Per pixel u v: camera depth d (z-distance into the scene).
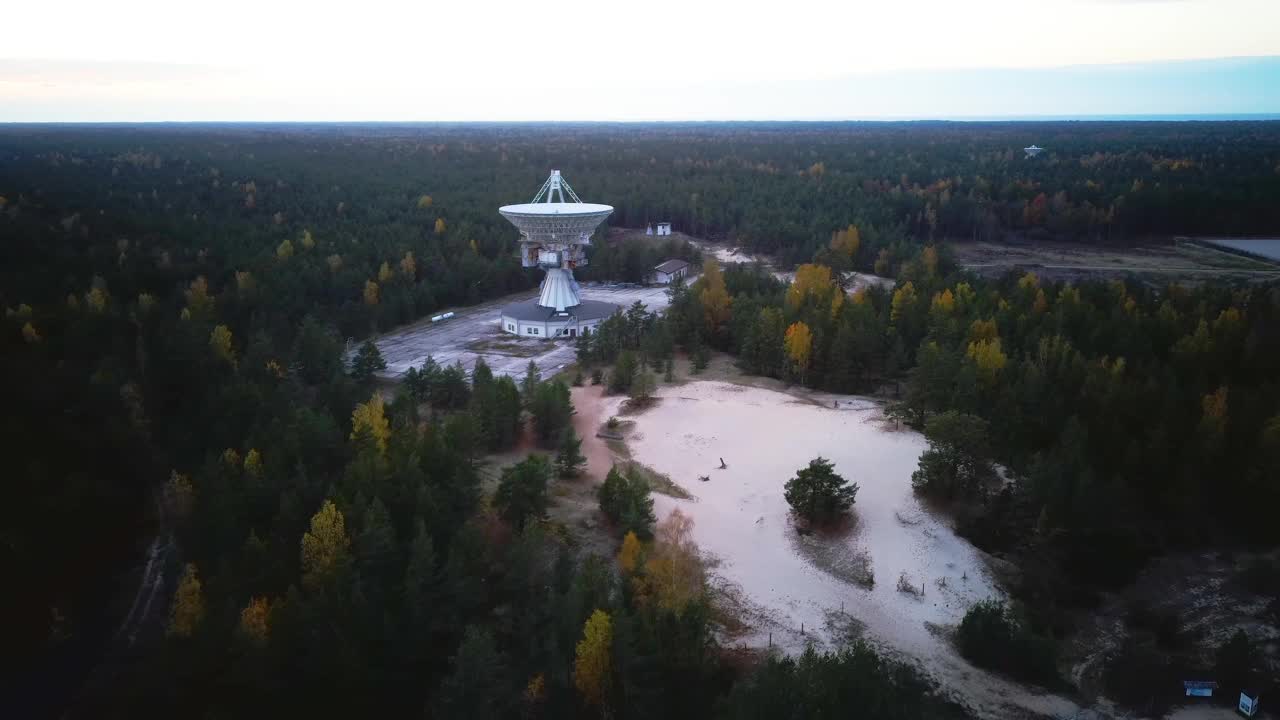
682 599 51.12
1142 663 51.88
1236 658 49.72
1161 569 61.16
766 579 61.94
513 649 49.91
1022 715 48.00
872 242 175.75
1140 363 83.50
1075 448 66.62
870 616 57.78
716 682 48.16
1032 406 77.00
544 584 55.38
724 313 117.88
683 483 76.38
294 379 94.62
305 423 68.19
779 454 81.06
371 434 69.44
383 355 117.94
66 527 58.84
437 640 49.84
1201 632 55.09
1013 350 96.31
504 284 157.00
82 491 60.94
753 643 54.19
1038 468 65.31
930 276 130.12
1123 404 74.25
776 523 69.31
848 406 91.75
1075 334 100.62
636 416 91.12
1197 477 66.69
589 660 44.53
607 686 45.12
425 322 138.00
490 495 70.19
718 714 43.53
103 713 44.47
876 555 64.38
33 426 67.25
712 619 56.34
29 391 71.69
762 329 103.75
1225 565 61.41
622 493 66.62
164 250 141.50
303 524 56.97
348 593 49.69
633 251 170.62
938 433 69.56
